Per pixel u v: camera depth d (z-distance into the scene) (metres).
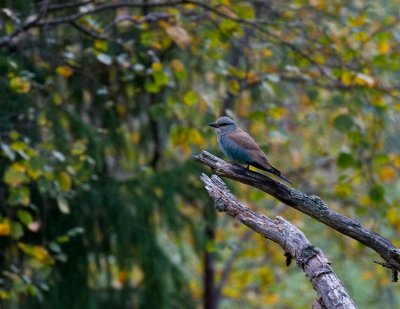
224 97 14.90
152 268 14.41
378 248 6.20
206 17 13.46
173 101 13.09
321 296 5.67
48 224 13.76
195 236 15.01
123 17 12.79
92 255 14.60
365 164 14.77
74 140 13.52
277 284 20.17
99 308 14.26
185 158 15.74
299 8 14.52
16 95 12.74
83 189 13.59
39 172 10.97
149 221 14.41
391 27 14.13
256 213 6.33
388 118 14.65
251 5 14.89
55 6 12.65
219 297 18.17
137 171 15.20
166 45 13.28
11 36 12.14
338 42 14.16
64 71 12.76
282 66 14.54
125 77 13.12
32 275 13.39
